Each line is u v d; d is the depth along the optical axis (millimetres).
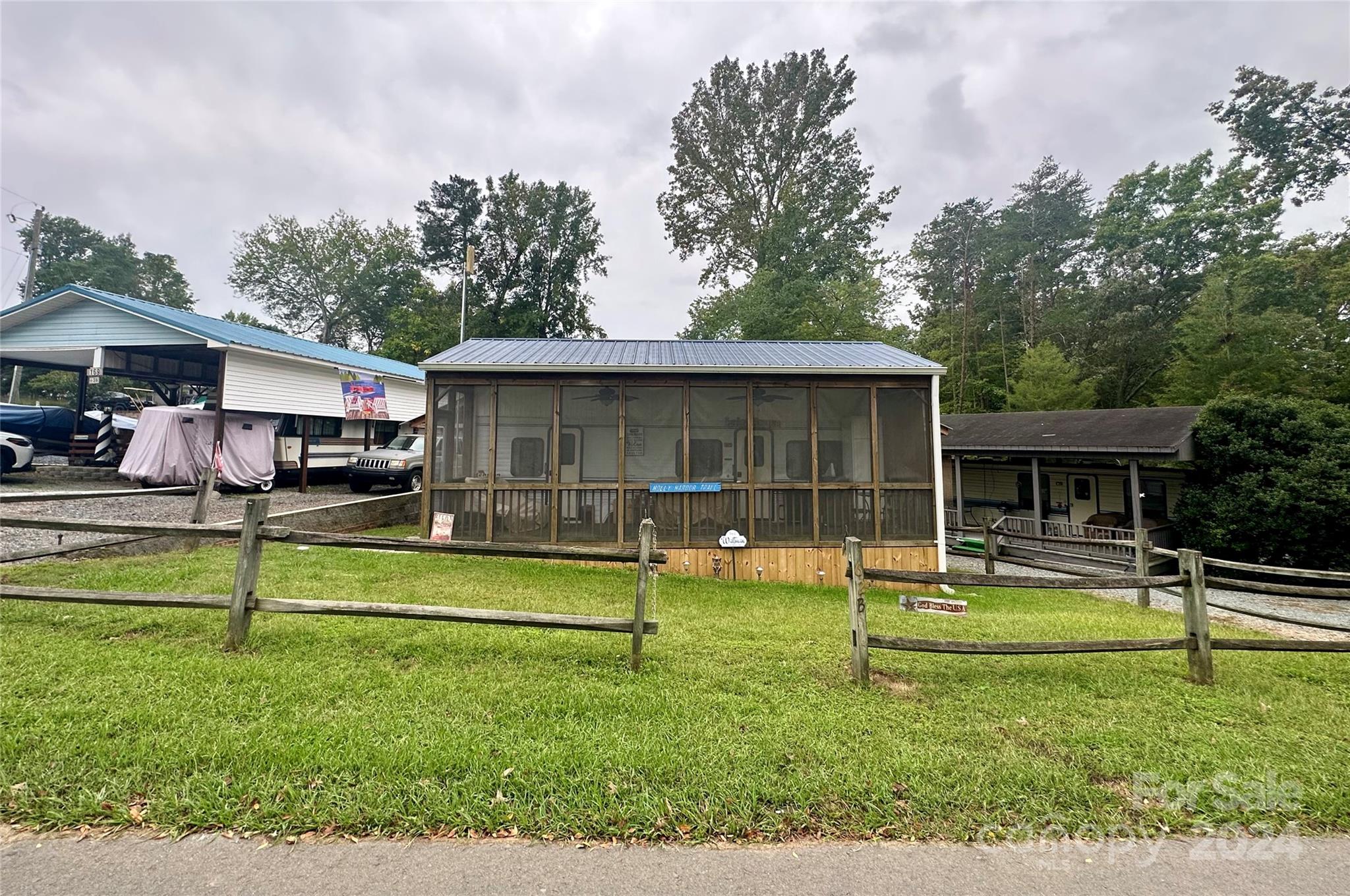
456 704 2873
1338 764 2621
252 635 3645
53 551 5340
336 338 37094
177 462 11070
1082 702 3268
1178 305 23359
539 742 2529
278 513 8328
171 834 1895
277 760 2271
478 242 30938
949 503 19062
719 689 3270
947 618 5605
